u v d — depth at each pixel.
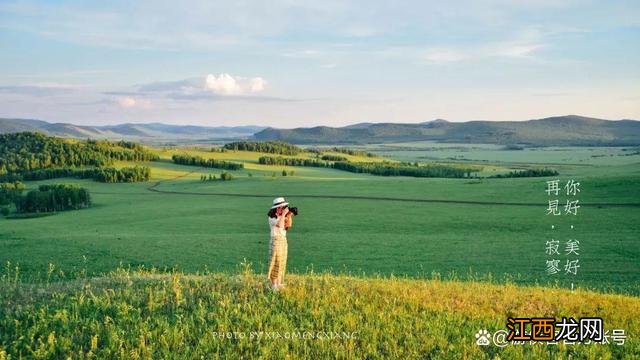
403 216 106.31
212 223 108.31
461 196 132.75
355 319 15.49
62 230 102.75
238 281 19.05
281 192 159.75
